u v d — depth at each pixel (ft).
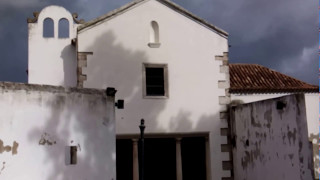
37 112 30.81
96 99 35.42
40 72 50.60
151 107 47.47
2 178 28.14
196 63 49.85
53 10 52.39
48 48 51.34
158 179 51.29
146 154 51.42
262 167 41.70
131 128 46.37
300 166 34.76
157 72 48.98
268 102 40.34
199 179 50.55
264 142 41.27
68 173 32.42
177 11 50.08
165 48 49.03
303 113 34.37
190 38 50.08
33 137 30.32
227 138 49.37
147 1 49.21
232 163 48.93
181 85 48.91
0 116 28.50
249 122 44.88
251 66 61.41
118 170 49.67
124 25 47.96
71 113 33.22
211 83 49.96
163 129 47.42
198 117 48.80
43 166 30.73
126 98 46.75
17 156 29.17
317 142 33.83
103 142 35.58
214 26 50.83
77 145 33.35
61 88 32.71
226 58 50.90
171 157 51.78
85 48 46.34
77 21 53.01
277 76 58.13
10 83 29.35
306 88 52.95
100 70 46.37
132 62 47.60
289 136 36.55
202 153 50.88
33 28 51.55
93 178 34.35
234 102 50.75
